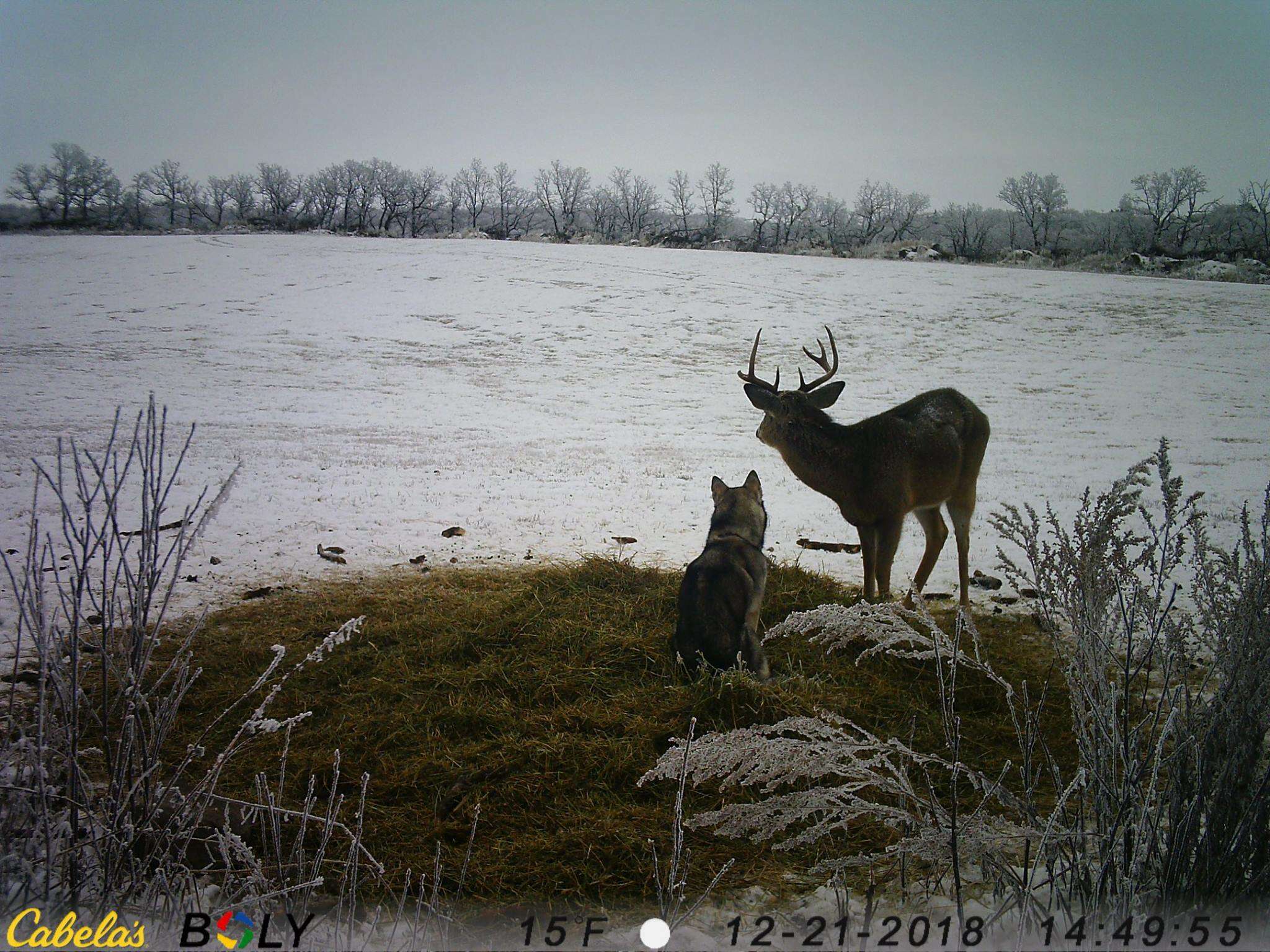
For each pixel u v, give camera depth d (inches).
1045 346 1424.7
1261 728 105.4
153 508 113.3
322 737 185.8
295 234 3043.8
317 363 1196.5
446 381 1099.9
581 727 190.2
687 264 2306.8
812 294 1893.5
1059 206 4111.7
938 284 2039.9
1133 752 112.0
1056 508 474.6
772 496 494.0
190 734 185.6
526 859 141.6
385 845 144.4
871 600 274.1
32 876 104.9
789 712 193.2
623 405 978.1
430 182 4859.7
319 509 425.1
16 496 433.4
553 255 2409.0
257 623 257.9
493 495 478.0
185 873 116.3
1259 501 490.9
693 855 143.5
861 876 135.3
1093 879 109.7
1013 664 231.3
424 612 262.4
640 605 263.4
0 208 4414.4
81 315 1524.4
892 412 277.7
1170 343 1435.8
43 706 103.7
